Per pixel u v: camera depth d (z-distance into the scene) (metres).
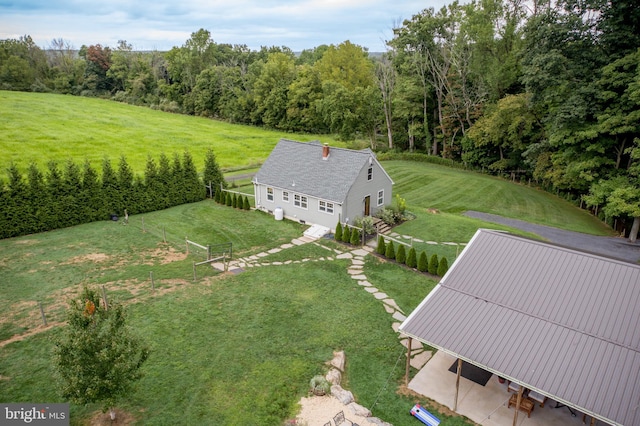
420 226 29.95
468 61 54.81
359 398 13.70
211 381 13.95
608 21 32.56
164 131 70.69
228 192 34.25
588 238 30.34
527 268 14.80
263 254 24.81
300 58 137.62
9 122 60.81
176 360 14.90
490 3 50.91
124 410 12.65
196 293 19.69
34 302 18.36
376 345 16.44
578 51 34.22
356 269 23.12
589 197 32.25
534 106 41.00
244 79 91.94
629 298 12.77
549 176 38.75
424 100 59.56
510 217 34.84
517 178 50.53
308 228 29.20
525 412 13.20
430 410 13.25
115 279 20.77
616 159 35.31
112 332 11.38
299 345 16.12
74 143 55.91
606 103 33.22
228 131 78.12
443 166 55.34
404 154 58.09
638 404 10.30
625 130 30.62
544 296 13.73
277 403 13.10
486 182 45.97
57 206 27.83
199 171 50.41
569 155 35.25
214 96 93.62
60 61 115.06
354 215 29.05
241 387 13.75
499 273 15.00
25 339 15.70
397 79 61.28
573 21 32.88
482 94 52.28
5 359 14.57
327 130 82.94
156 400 13.07
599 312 12.73
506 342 12.62
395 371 15.04
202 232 28.14
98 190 29.66
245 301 19.20
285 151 33.22
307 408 12.96
